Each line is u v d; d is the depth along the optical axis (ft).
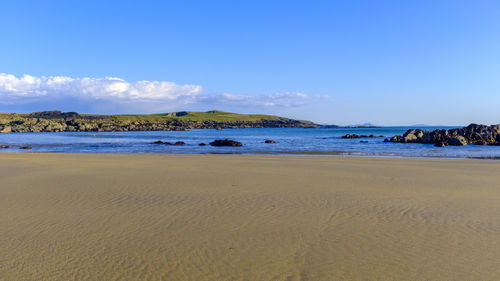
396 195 40.24
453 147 146.51
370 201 36.94
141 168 66.28
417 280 18.81
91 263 20.88
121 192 41.52
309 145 168.14
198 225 28.22
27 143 192.24
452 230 27.04
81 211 32.55
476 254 22.26
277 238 25.16
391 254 22.33
